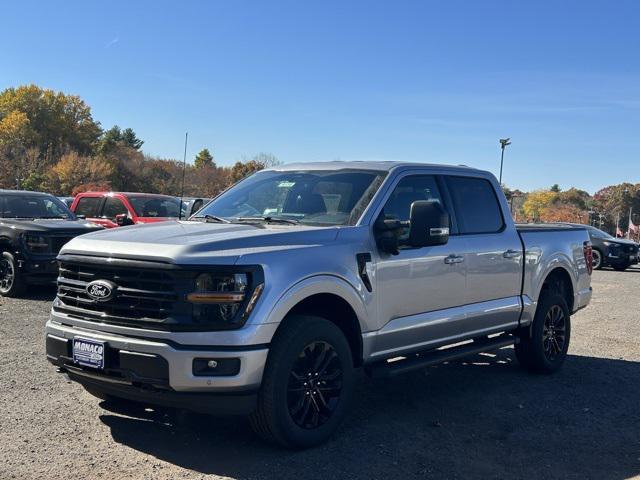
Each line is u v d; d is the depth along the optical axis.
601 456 4.71
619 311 12.29
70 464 4.19
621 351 8.52
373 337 5.00
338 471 4.23
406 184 5.60
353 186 5.41
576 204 105.94
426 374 6.98
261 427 4.36
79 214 15.48
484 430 5.20
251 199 5.76
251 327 4.12
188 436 4.75
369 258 4.95
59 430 4.79
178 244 4.25
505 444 4.89
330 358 4.65
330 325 4.63
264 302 4.19
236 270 4.14
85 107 101.75
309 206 5.39
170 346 4.07
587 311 12.26
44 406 5.30
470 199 6.26
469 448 4.77
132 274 4.29
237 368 4.08
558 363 7.22
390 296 5.13
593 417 5.64
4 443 4.50
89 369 4.41
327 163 5.98
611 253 24.33
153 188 78.62
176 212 15.34
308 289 4.45
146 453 4.41
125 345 4.19
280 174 5.99
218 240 4.34
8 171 66.56
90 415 5.13
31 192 12.45
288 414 4.37
